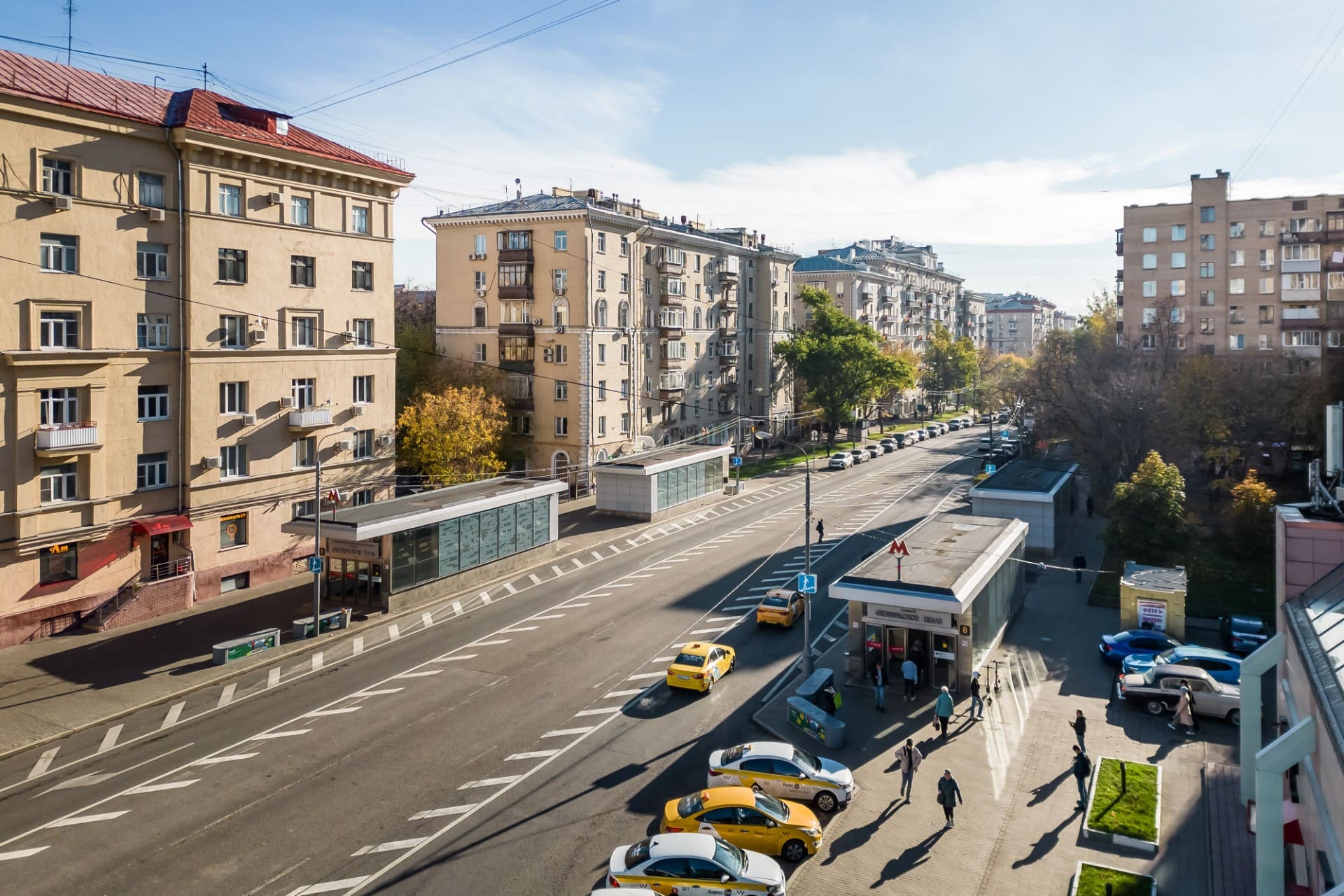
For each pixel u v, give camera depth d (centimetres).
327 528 3559
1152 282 8131
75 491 3428
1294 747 1577
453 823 2038
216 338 3903
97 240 3459
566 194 7112
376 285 4688
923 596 2817
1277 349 7344
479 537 4259
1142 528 4309
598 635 3484
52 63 3678
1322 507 2381
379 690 2898
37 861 1869
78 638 3341
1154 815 2055
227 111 4166
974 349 14088
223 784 2231
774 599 3638
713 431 7031
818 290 9075
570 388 6581
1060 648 3412
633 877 1702
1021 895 1773
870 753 2472
